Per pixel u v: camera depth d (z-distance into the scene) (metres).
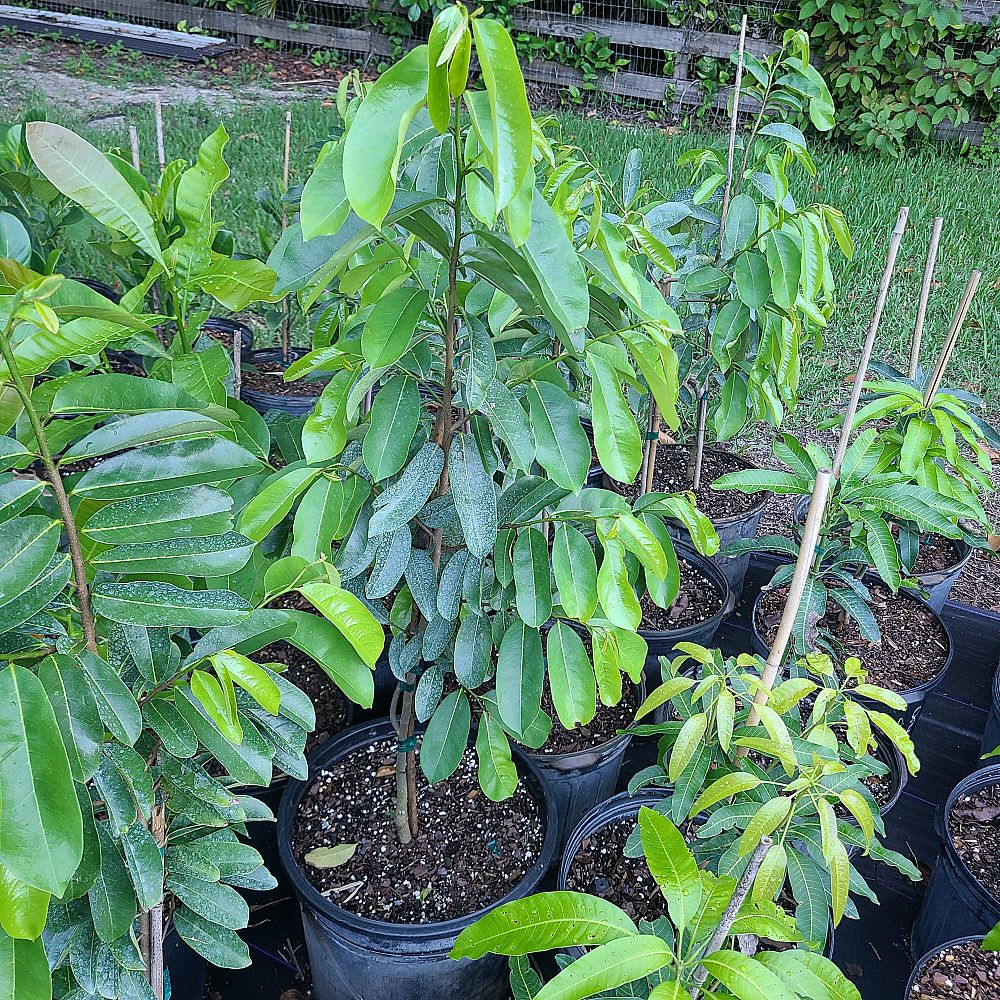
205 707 1.13
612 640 1.60
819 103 2.45
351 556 1.58
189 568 1.14
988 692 2.74
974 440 2.28
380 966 1.68
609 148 6.64
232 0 8.80
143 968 1.20
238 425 1.67
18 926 0.94
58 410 1.04
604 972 0.99
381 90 0.96
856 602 2.24
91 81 7.66
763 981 1.01
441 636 1.67
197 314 1.78
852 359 4.34
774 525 3.47
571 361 1.49
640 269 2.40
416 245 1.63
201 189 1.56
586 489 1.58
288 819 1.91
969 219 5.74
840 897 1.12
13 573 0.98
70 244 4.34
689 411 3.15
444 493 1.63
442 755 1.71
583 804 2.21
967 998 1.66
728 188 2.51
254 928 2.04
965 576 3.26
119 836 1.13
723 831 1.64
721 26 7.56
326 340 2.16
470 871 1.85
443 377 1.56
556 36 8.00
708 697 1.61
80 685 1.00
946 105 7.01
